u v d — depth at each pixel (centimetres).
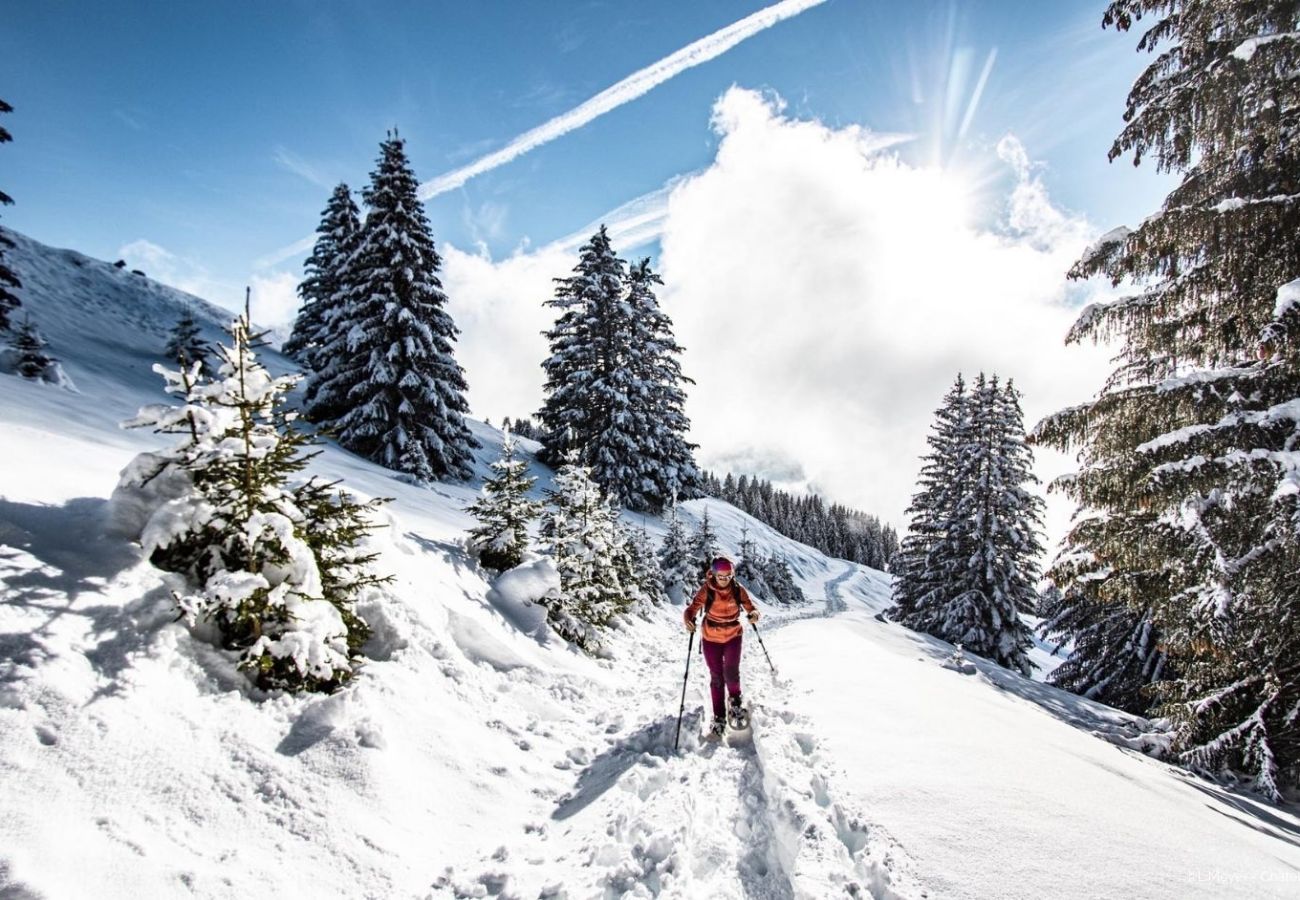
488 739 482
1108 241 866
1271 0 761
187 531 394
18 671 277
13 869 212
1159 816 414
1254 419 694
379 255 2278
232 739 331
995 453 2155
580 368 3189
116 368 2169
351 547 490
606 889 315
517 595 821
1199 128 808
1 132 1548
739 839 366
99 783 264
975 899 282
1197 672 845
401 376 2177
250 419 404
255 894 261
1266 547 693
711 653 586
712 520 4978
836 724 577
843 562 8700
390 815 343
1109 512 852
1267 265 752
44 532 362
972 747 505
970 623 2070
